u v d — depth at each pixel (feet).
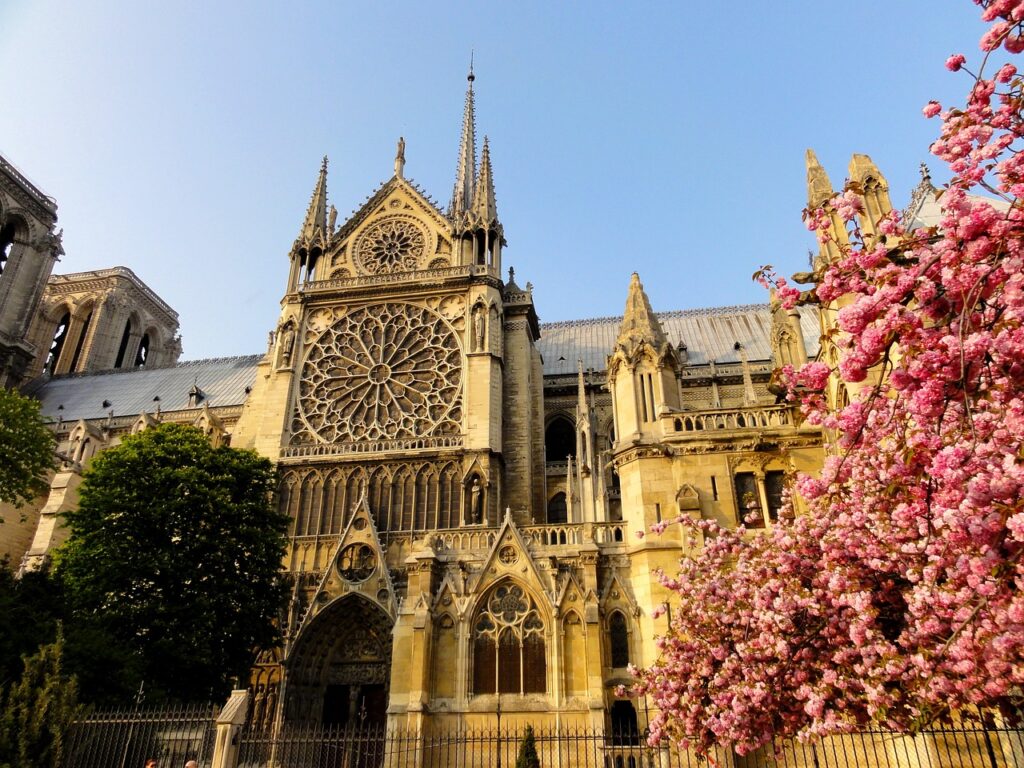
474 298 188.85
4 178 288.71
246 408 195.83
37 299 297.33
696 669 66.95
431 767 95.45
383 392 183.73
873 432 51.44
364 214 213.25
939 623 47.44
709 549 75.87
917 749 71.92
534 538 111.86
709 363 225.35
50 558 168.76
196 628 116.78
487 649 103.60
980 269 37.19
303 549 161.68
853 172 101.30
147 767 73.67
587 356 247.09
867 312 39.60
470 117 234.38
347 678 140.67
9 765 68.44
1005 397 39.37
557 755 94.07
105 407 272.72
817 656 59.36
